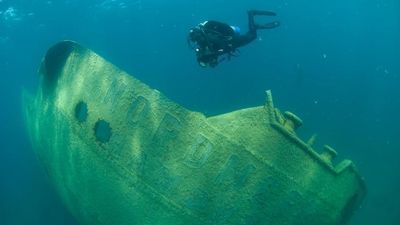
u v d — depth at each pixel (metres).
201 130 5.00
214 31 5.38
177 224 5.02
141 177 5.20
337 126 16.84
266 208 4.86
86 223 6.41
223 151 4.89
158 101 5.18
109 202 5.57
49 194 13.74
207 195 4.92
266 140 4.86
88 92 5.76
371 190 11.95
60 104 6.20
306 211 4.95
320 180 4.98
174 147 5.08
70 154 6.02
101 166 5.54
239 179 4.85
